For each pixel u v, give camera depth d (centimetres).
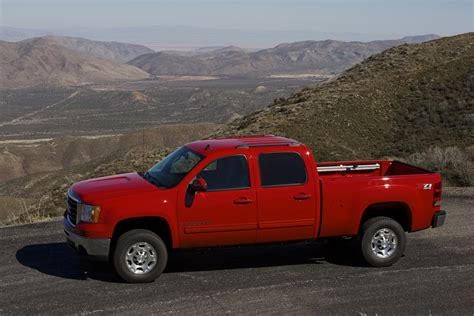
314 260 950
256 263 930
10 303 744
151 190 836
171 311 715
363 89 3706
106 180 898
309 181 888
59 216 1455
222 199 850
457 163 1986
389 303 750
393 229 916
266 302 750
